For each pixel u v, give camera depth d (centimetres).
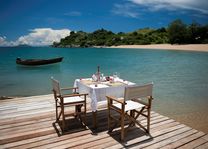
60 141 400
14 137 414
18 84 1262
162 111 660
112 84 486
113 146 383
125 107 416
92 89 441
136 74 1534
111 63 2442
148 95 412
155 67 1967
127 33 12488
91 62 2644
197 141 407
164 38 8756
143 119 516
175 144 395
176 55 3441
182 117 606
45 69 2117
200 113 643
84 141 401
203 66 2000
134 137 420
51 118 519
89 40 14188
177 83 1159
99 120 507
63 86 1144
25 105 631
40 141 400
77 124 482
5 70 2102
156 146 387
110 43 10900
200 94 895
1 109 591
